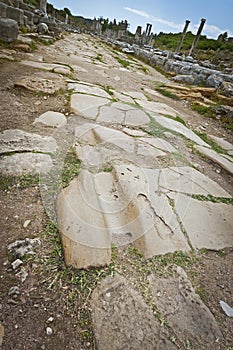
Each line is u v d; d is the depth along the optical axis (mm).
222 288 1318
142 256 1398
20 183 1702
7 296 1075
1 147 1972
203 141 3172
